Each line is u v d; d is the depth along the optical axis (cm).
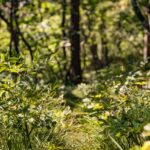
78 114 683
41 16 1625
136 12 1033
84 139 579
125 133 478
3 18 1331
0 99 526
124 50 2270
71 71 1541
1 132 534
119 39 2209
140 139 498
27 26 1491
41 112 545
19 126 527
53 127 568
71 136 592
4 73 604
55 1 1662
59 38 1572
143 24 1040
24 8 1539
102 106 571
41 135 561
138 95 617
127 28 2069
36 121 528
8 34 1577
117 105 573
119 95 626
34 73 552
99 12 1978
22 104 530
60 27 1616
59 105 670
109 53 2277
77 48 1529
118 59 2241
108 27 2173
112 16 2012
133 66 1088
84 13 1986
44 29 1534
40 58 553
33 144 534
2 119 539
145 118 505
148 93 647
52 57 561
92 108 595
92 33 2167
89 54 2381
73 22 1517
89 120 602
